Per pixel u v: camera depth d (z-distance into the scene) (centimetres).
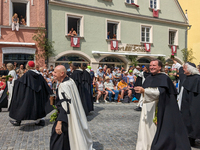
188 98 459
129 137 500
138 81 783
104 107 895
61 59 1532
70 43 1527
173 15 2100
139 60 1916
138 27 1856
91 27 1612
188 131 449
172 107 336
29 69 562
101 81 1029
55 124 325
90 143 345
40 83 564
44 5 1422
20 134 512
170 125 326
